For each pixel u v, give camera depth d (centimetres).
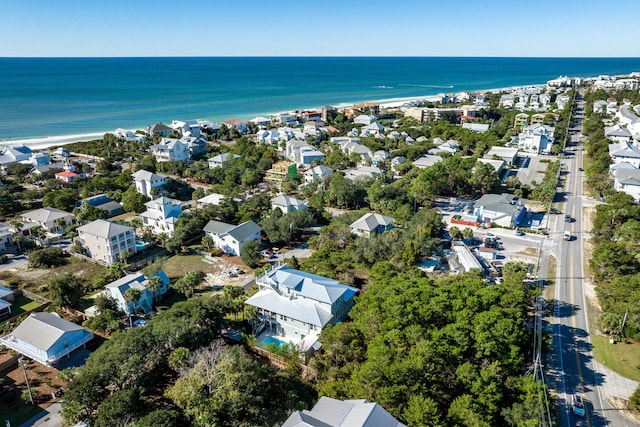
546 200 12356
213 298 6588
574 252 9444
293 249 9794
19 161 15538
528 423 4425
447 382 5178
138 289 7150
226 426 4653
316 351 6081
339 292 6762
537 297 7625
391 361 5088
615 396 5459
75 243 9400
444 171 12988
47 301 7544
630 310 6394
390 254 8594
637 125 19325
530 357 6081
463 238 9800
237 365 5141
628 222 9344
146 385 5247
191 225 9988
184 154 17162
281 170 16125
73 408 4675
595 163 14625
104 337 6650
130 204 11762
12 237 9856
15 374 5831
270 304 6762
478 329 5584
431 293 6325
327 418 4288
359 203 12488
